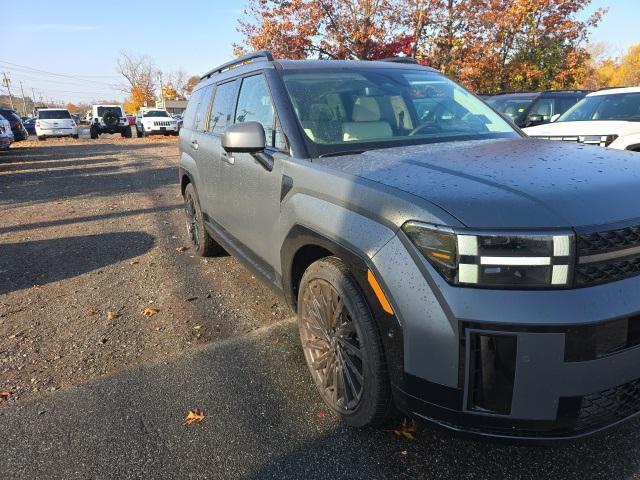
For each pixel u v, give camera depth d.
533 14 18.64
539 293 1.90
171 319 4.13
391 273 2.13
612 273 1.96
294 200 2.86
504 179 2.25
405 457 2.46
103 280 5.10
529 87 19.41
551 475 2.32
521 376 1.92
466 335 1.95
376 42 17.27
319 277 2.69
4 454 2.58
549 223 1.92
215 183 4.45
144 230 7.11
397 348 2.15
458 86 4.07
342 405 2.64
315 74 3.61
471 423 2.03
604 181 2.22
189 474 2.41
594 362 1.91
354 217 2.37
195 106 5.63
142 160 17.05
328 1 17.11
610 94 8.18
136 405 2.96
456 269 1.96
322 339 2.80
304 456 2.49
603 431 2.04
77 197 9.98
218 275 5.11
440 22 17.58
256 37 18.20
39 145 25.53
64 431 2.74
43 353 3.63
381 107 3.49
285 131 3.15
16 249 6.34
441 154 2.76
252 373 3.26
